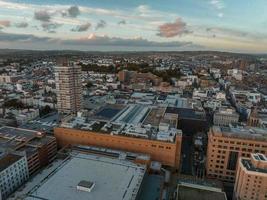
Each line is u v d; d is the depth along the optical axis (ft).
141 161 568.00
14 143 625.00
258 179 478.59
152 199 481.05
